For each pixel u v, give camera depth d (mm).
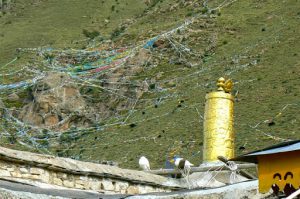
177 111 152125
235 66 165125
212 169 25016
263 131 128375
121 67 188250
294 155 14453
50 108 173250
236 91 149875
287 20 181125
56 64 195125
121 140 148125
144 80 177875
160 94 168250
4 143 160500
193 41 187625
